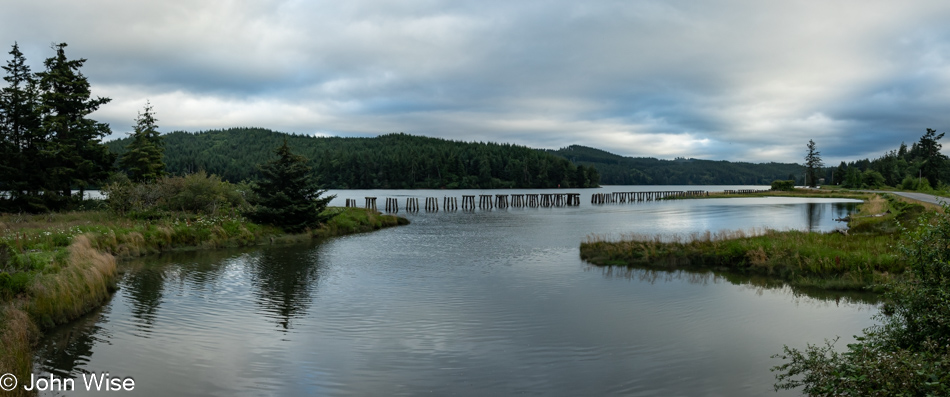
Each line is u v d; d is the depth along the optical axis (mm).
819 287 15609
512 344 10594
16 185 31828
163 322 12109
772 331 11453
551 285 16312
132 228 23969
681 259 19828
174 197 29562
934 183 104000
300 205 30938
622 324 11977
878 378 5586
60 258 14820
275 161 30922
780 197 91500
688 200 87938
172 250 23734
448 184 152750
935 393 5086
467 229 36719
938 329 6848
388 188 149625
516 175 162125
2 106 32938
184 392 8328
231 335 11156
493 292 15320
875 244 18031
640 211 58938
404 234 33000
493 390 8398
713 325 11898
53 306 11789
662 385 8555
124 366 9383
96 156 37281
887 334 7668
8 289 11711
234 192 34156
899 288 7715
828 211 52562
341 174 151250
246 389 8430
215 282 16828
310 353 10047
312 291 15484
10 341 9227
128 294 14984
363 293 15211
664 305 13711
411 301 14195
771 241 19797
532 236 31797
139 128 47375
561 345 10516
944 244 7320
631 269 19125
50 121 33938
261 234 28266
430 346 10461
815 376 6840
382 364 9484
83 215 28406
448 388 8469
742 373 9031
